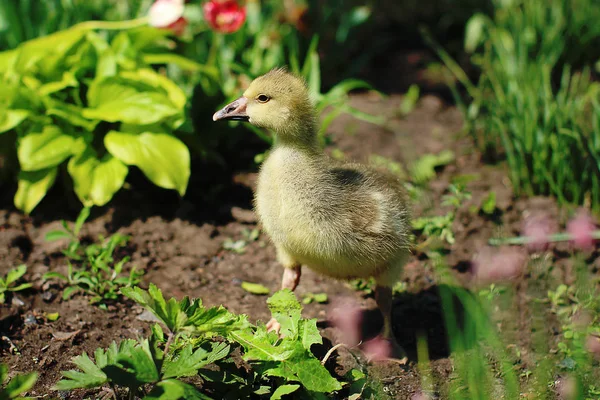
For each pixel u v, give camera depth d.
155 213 1.30
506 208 1.31
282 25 1.52
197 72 1.40
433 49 1.64
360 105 1.51
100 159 1.27
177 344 1.06
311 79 1.38
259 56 1.45
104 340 1.13
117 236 1.20
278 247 1.13
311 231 1.09
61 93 1.30
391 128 1.46
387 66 1.61
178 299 1.18
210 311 1.01
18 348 1.11
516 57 1.45
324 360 1.08
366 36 1.66
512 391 1.05
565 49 1.53
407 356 1.14
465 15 1.69
